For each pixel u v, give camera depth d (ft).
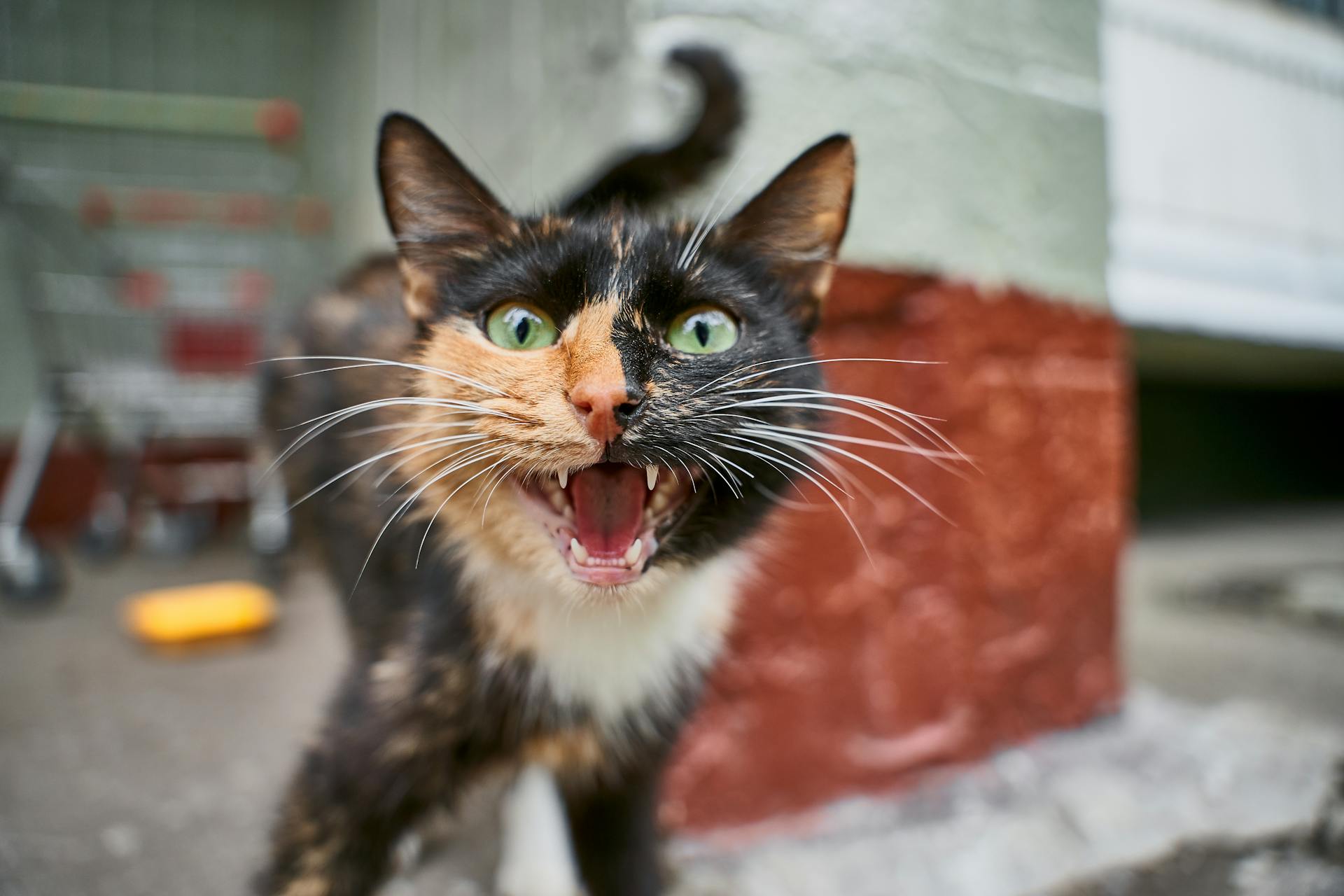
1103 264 1.30
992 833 1.07
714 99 0.94
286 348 1.23
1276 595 2.13
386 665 0.80
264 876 0.77
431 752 0.78
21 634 1.74
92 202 2.43
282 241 2.64
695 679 0.90
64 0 2.58
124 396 2.19
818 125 1.02
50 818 1.08
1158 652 1.74
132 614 1.79
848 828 1.09
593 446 0.70
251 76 2.76
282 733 1.31
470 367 0.75
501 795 1.16
